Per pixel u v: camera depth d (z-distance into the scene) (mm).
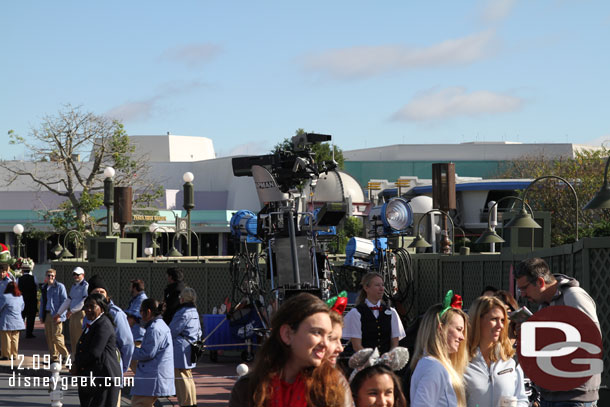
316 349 3887
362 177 102062
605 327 8766
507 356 5629
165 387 10125
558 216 46406
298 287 14203
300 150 14633
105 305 9922
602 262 8844
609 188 9938
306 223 14633
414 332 8133
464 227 62094
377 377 4629
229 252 74375
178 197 83938
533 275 6484
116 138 52969
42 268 70312
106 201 25391
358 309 9469
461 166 103500
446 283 15961
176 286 13609
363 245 16703
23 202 81375
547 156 97000
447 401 5172
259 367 3926
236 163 14953
